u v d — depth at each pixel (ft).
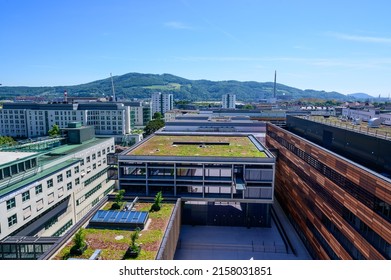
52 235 172.24
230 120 347.15
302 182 160.15
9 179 145.79
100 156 247.50
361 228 100.53
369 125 148.46
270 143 247.29
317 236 139.54
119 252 92.38
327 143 153.79
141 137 486.38
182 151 181.06
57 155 201.77
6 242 119.65
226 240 159.22
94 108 478.18
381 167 104.01
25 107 481.87
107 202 139.54
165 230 108.68
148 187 164.76
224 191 170.30
